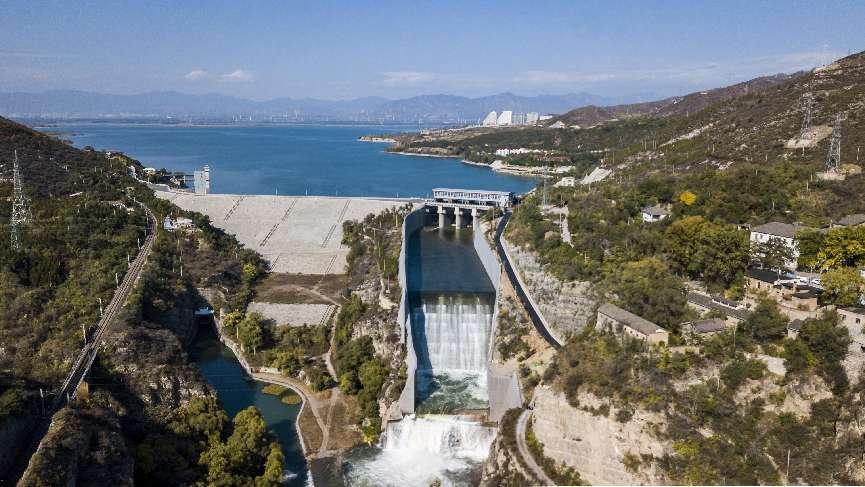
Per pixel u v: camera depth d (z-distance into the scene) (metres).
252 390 149.75
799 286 112.62
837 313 101.69
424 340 158.62
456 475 120.25
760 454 94.75
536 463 107.06
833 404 95.69
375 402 138.38
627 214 168.50
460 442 128.75
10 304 148.25
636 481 99.06
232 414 137.25
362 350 154.75
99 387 122.06
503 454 111.94
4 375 119.62
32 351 133.00
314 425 135.38
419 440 128.75
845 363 97.00
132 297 157.50
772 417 97.38
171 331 154.75
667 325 116.44
